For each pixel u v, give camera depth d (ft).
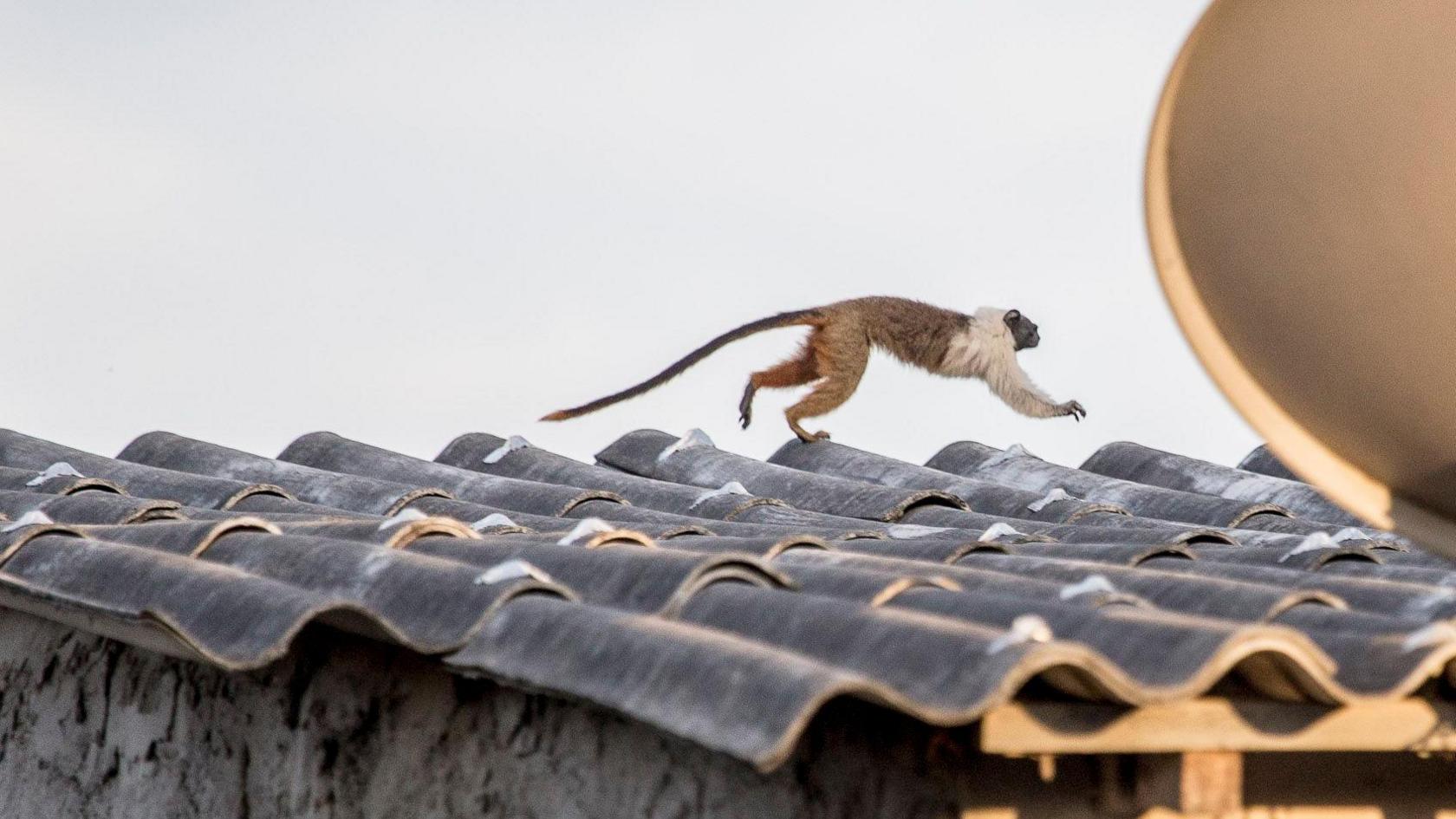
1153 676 36.27
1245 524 84.89
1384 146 34.76
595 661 39.52
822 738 41.45
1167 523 81.56
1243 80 33.17
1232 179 34.58
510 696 49.24
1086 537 74.95
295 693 54.95
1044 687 38.04
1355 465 37.60
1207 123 33.71
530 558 52.49
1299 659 36.40
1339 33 33.09
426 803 50.90
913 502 86.48
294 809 53.93
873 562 54.39
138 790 59.72
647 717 36.29
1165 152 33.76
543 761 47.93
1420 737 39.29
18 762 65.46
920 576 47.65
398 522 60.44
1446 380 36.09
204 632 45.42
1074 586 45.55
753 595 43.80
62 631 64.75
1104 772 39.42
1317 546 61.26
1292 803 41.83
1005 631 39.11
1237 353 36.19
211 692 57.82
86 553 55.52
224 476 96.22
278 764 54.85
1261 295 35.65
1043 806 39.14
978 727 36.58
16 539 59.21
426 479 96.02
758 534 71.36
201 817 57.06
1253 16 31.78
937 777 38.65
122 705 61.31
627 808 45.19
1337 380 36.50
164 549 57.57
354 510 86.22
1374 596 50.16
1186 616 42.04
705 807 43.32
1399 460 37.52
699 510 85.92
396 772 52.06
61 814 62.64
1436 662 37.76
